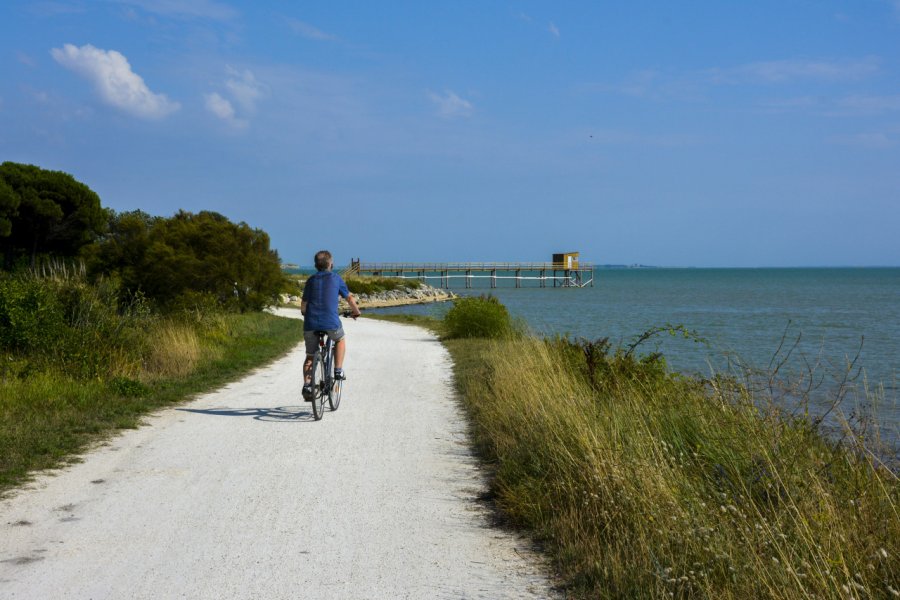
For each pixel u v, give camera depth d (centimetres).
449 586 419
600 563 427
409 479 653
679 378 952
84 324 1331
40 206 3975
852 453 540
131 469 670
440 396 1152
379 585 420
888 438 573
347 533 508
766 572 373
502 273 17988
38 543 477
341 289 973
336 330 955
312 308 948
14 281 1285
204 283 3017
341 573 436
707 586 370
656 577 394
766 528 413
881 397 660
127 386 1067
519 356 1192
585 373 1027
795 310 5350
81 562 445
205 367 1398
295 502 579
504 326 2170
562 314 4753
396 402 1090
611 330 3184
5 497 573
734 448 562
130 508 554
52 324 1216
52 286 1420
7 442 728
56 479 629
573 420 677
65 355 1151
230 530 510
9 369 1062
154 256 2964
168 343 1395
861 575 357
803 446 539
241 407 1023
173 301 2394
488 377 1193
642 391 912
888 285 12612
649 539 440
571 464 582
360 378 1366
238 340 1867
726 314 4841
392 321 3300
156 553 463
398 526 525
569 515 514
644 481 495
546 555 469
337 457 733
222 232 3139
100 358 1155
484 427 846
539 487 569
